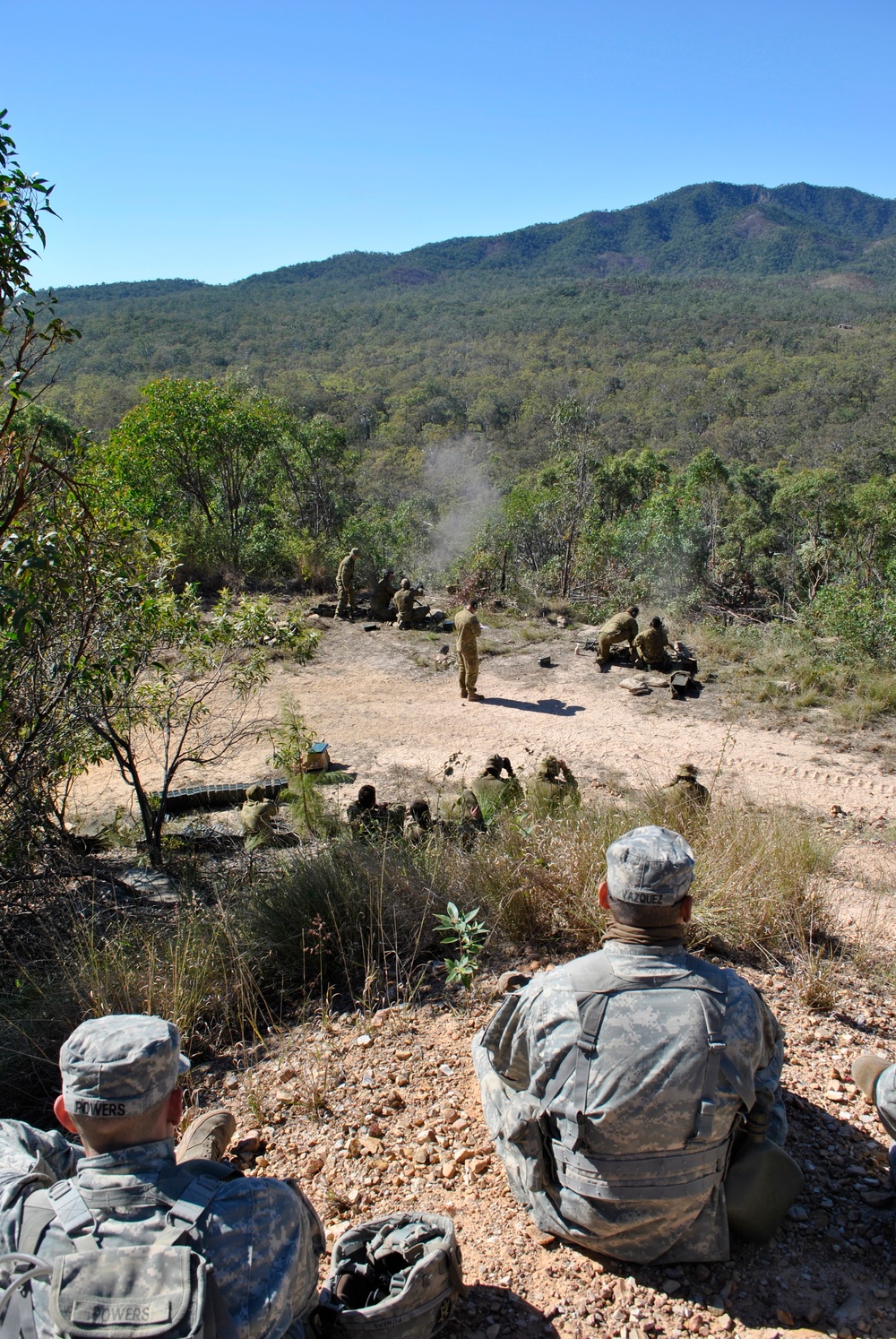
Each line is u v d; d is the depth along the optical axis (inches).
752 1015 91.7
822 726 465.7
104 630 247.3
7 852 221.1
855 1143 114.2
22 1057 145.3
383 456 3629.4
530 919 177.6
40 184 180.1
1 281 179.8
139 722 312.8
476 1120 122.5
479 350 7657.5
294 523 1070.4
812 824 335.9
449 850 213.8
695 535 853.8
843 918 201.5
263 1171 116.0
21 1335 62.8
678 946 94.1
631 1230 92.0
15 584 197.0
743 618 746.8
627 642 583.2
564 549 971.9
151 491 856.9
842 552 872.3
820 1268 95.1
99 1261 62.3
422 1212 95.4
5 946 200.8
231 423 888.9
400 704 509.7
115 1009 151.6
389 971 165.2
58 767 254.2
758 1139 96.9
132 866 273.4
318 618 700.7
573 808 281.4
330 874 194.4
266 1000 158.1
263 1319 64.8
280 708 493.0
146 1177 68.3
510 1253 99.1
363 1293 87.4
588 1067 89.7
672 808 255.1
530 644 629.6
